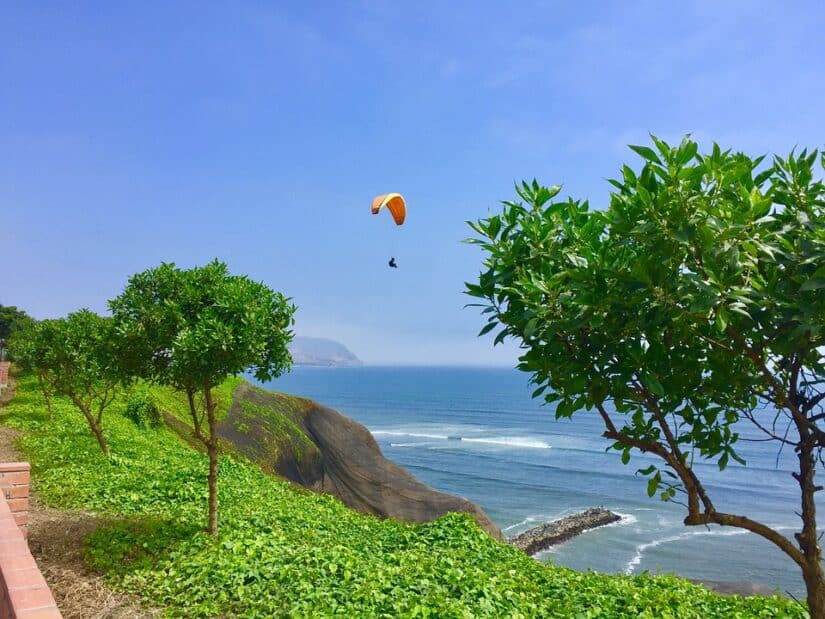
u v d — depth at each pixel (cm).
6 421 2450
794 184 507
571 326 504
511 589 1091
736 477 6900
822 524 4600
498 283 559
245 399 3491
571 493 5875
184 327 1079
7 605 460
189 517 1337
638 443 580
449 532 1647
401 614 842
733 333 502
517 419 14975
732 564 3584
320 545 1330
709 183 477
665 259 464
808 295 460
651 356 532
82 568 981
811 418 530
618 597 1102
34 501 1400
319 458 3366
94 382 2042
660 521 4712
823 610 546
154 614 835
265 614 839
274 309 1148
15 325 6806
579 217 578
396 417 15662
